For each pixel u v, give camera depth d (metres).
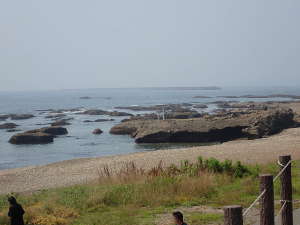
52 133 64.81
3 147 53.53
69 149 50.91
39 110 128.25
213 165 20.62
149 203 14.88
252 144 42.31
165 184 16.58
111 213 13.88
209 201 14.86
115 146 52.41
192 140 53.91
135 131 61.16
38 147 53.06
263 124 54.31
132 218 12.91
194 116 79.56
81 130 71.19
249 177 18.47
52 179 29.06
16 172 32.62
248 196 15.34
